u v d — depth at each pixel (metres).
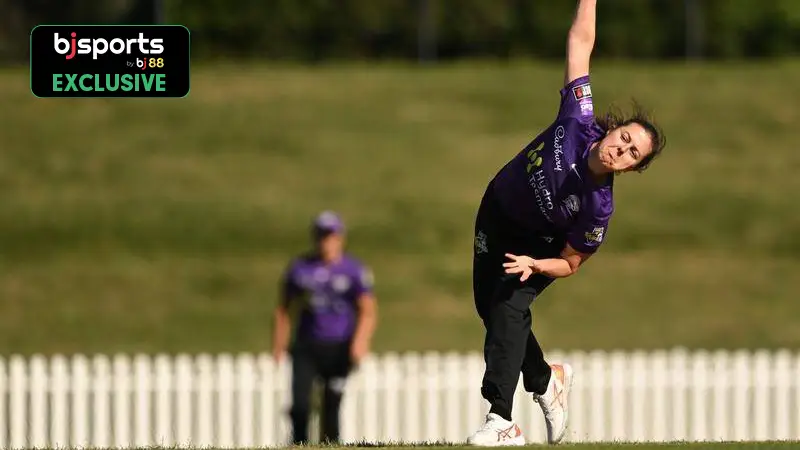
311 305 43.06
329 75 108.94
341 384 43.28
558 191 22.47
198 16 118.88
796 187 89.06
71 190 86.56
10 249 78.62
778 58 123.62
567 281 74.75
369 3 120.88
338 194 86.69
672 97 104.25
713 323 70.06
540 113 101.06
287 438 47.59
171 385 47.88
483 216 23.62
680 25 123.50
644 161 21.98
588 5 23.28
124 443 47.66
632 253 79.25
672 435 48.81
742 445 24.20
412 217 83.25
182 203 85.12
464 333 67.75
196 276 75.38
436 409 48.00
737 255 79.56
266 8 119.38
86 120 96.44
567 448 23.36
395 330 67.62
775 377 48.97
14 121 95.88
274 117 98.50
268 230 81.81
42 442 47.34
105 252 78.62
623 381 48.50
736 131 97.88
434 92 104.88
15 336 67.56
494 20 122.19
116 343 67.12
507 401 23.78
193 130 95.81
